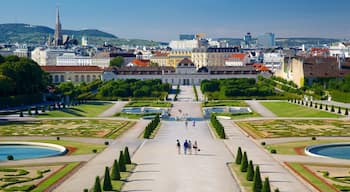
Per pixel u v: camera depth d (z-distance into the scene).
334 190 158.00
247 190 157.88
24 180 168.75
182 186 163.25
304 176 176.00
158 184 165.75
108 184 157.25
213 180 171.12
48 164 196.00
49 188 159.00
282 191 156.75
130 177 175.50
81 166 192.75
